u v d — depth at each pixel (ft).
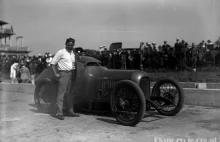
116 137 13.39
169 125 16.03
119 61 40.14
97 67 19.70
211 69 35.96
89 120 17.67
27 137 13.51
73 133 14.24
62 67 17.94
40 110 21.70
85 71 19.17
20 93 35.22
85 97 19.17
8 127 15.71
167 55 39.83
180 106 18.48
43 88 21.45
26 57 58.03
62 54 17.92
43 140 12.95
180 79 31.24
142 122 17.01
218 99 21.65
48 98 21.17
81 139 13.07
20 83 38.45
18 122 17.11
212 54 38.70
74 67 18.53
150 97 19.53
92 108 19.90
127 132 14.42
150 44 41.65
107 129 15.14
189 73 33.76
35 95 21.67
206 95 22.39
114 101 16.88
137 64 40.24
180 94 18.53
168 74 34.27
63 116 19.13
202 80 29.81
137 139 13.03
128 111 16.16
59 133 14.26
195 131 14.52
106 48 42.75
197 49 39.19
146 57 40.65
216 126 15.62
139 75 17.74
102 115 19.40
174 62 39.09
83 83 19.01
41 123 16.80
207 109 21.08
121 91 16.83
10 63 60.03
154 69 40.01
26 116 19.19
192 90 23.29
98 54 43.14
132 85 15.79
